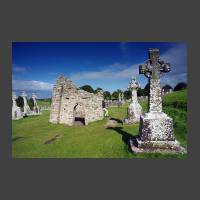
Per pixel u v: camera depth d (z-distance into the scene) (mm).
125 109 40094
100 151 15453
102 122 26578
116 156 14211
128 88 24703
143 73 14555
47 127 26016
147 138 14023
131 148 14273
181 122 20734
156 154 13297
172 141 13859
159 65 14500
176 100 29922
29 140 20078
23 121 31281
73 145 17531
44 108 49062
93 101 28156
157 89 14406
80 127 24812
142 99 51844
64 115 27703
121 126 22734
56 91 28750
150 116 14172
